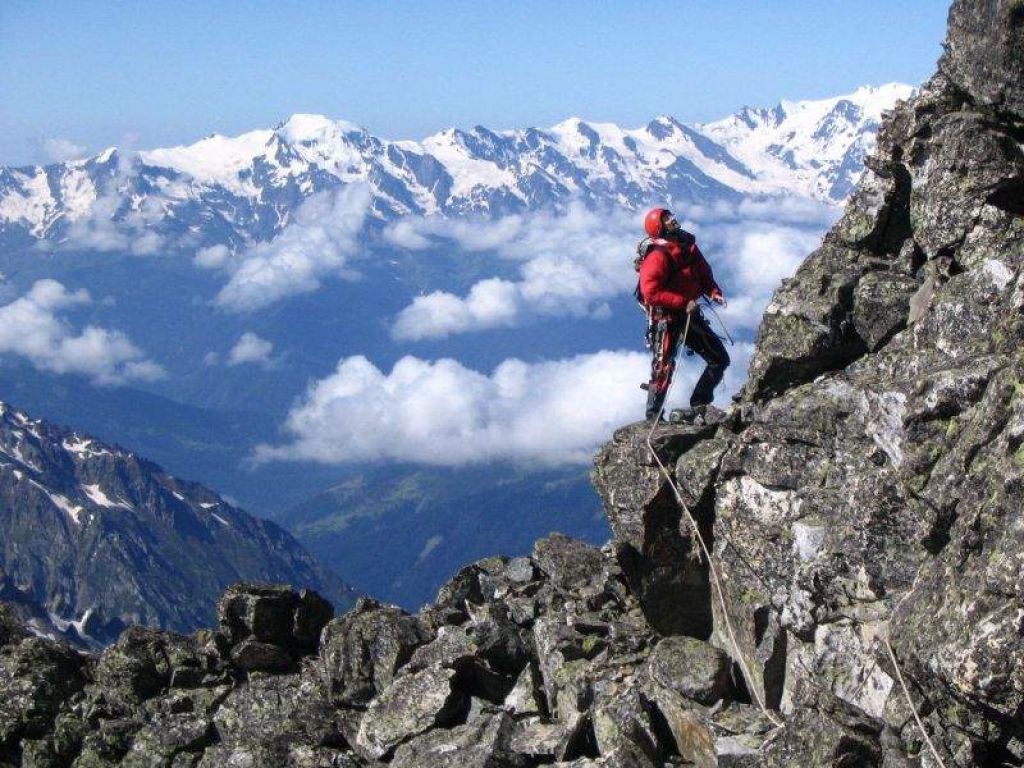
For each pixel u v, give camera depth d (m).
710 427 16.97
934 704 11.89
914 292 16.25
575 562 20.12
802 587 14.50
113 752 19.33
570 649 16.94
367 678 18.80
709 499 16.14
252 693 19.56
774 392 16.98
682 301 18.03
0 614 22.72
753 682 15.13
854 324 16.39
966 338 14.41
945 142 15.70
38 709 20.14
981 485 11.95
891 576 13.55
